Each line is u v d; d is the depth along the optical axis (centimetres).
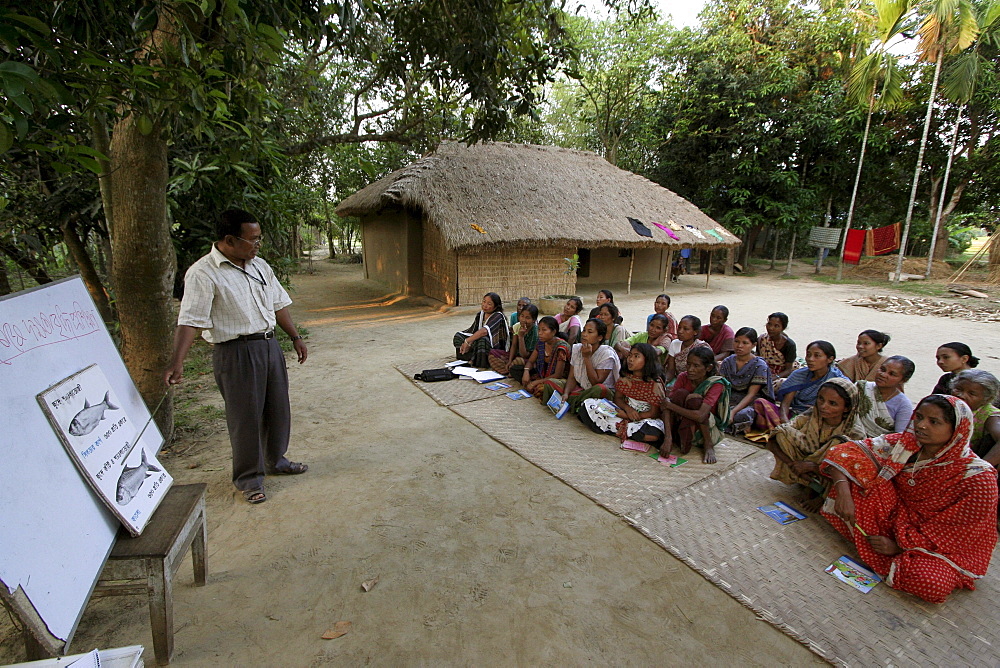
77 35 199
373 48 564
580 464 368
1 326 153
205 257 286
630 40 1598
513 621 222
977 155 1684
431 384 547
